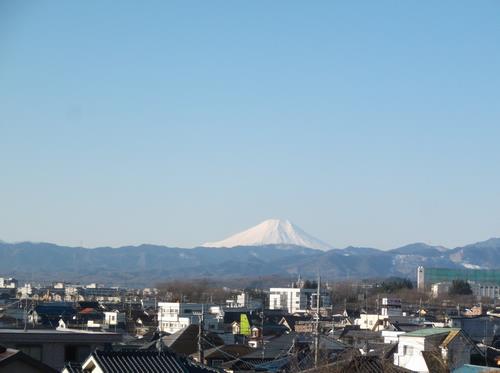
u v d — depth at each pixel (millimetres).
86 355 61719
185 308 165125
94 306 181125
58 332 62906
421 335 74500
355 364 58719
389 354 77562
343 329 123812
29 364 43531
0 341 59594
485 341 94125
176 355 50125
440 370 71000
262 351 86312
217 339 102875
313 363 70250
